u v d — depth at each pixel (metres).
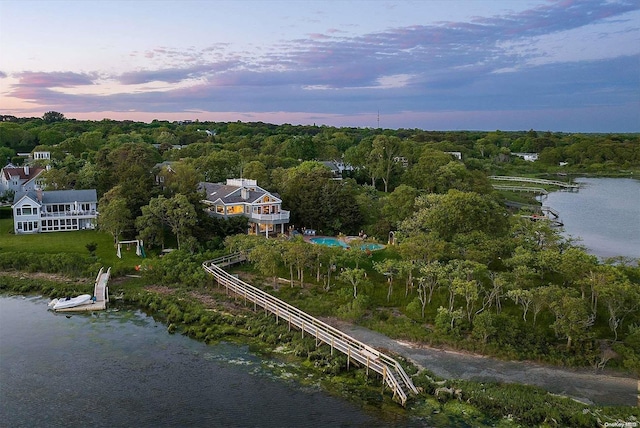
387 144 127.69
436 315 57.25
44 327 58.50
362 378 45.88
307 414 40.56
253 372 47.59
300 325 54.56
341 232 92.38
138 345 53.72
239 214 92.69
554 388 43.28
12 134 196.62
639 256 88.38
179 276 71.69
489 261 63.84
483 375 45.41
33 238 89.69
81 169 117.75
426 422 39.06
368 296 61.66
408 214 87.31
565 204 153.50
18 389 44.69
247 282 69.19
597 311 55.25
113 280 73.25
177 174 101.31
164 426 39.25
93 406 42.06
